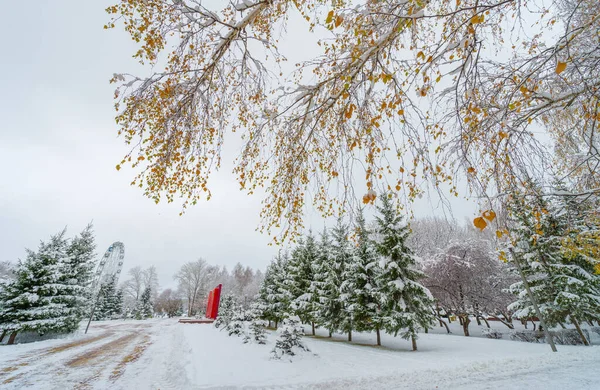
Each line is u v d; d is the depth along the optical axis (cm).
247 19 369
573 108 439
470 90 304
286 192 479
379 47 286
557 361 995
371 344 1670
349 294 1786
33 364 980
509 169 392
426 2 258
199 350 1213
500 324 3034
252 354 1140
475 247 2159
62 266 1695
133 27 344
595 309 1485
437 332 2519
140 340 1703
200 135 446
